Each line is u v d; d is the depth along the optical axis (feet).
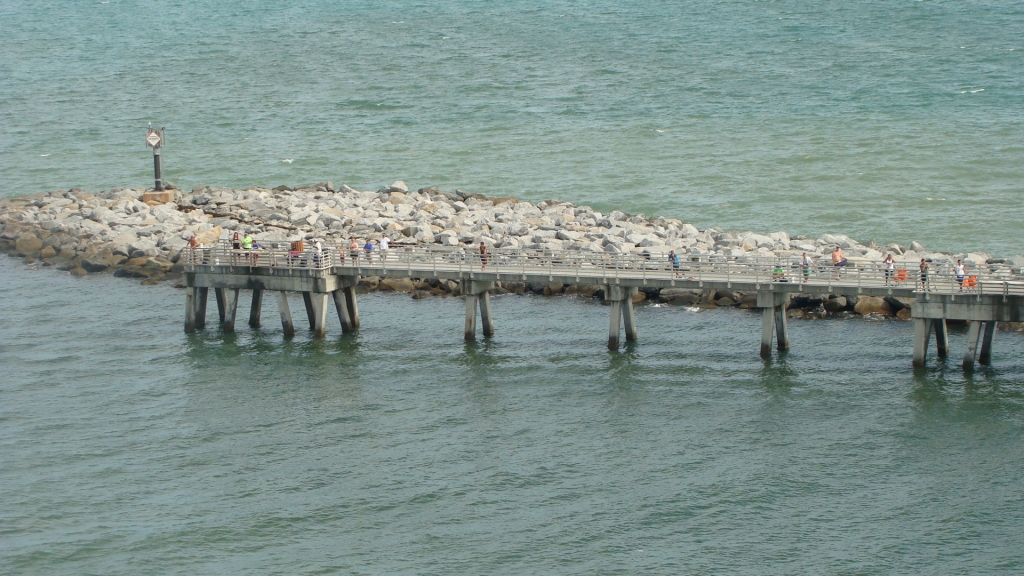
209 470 339.57
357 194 643.86
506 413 374.43
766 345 412.98
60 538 304.91
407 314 473.26
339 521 312.29
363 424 368.07
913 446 346.13
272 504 320.91
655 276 418.31
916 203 653.71
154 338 447.42
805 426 360.69
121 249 542.57
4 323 464.65
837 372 400.88
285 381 402.72
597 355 422.82
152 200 633.20
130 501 322.75
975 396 377.50
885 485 325.42
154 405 383.65
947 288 393.09
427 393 391.24
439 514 314.76
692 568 289.53
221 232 568.41
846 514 311.88
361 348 434.30
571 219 586.04
